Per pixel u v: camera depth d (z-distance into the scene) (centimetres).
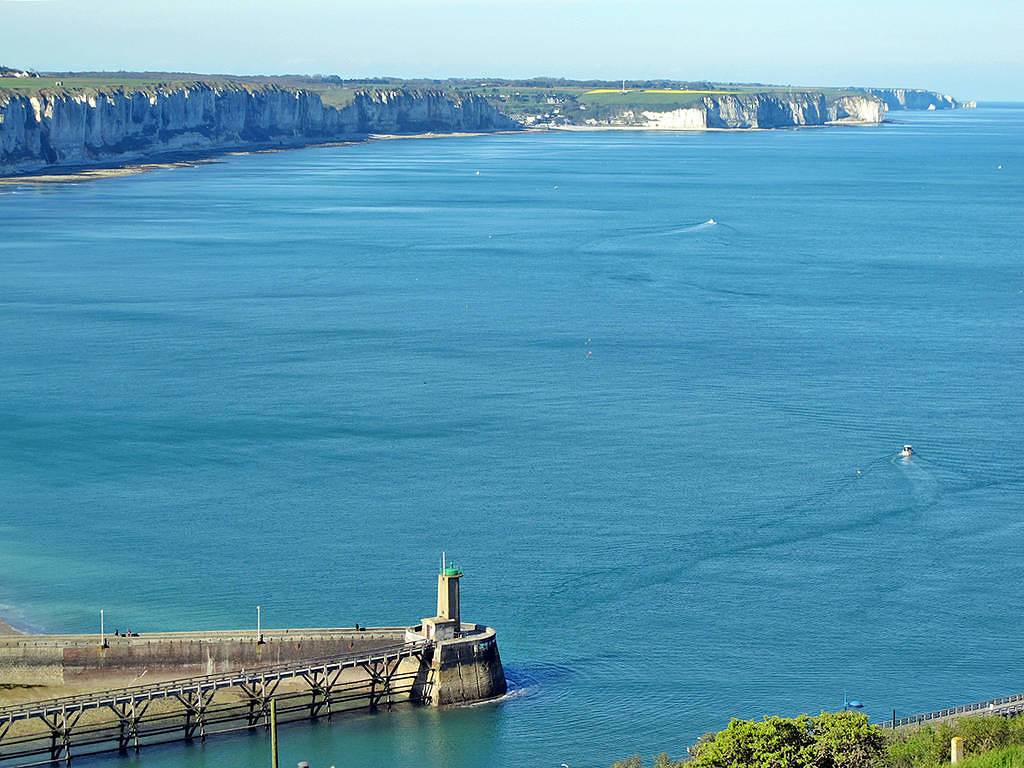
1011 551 15412
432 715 11769
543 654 12900
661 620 13612
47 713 11094
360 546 15338
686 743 11362
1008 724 10450
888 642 13238
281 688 11862
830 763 9712
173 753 11119
